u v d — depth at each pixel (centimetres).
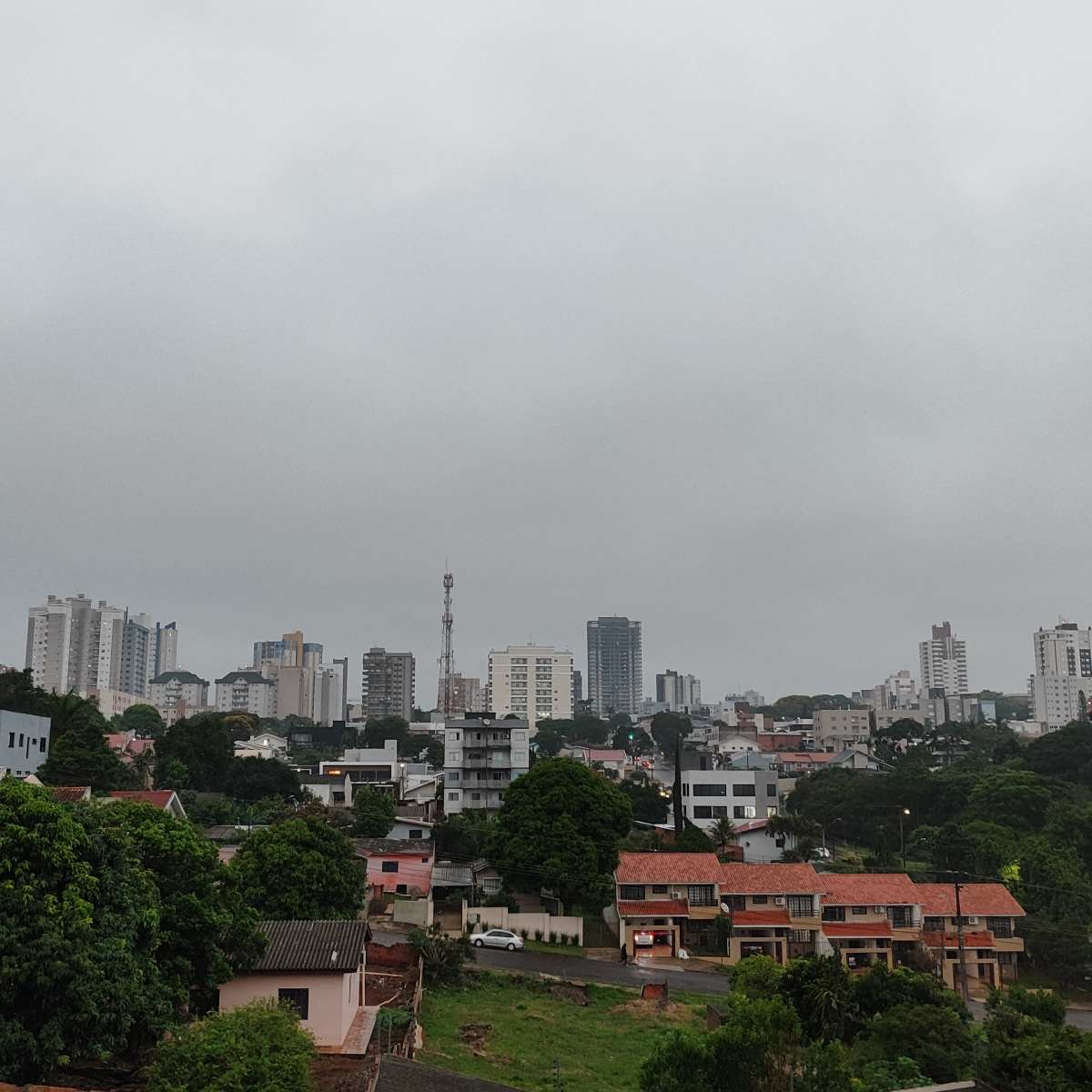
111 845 2712
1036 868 7431
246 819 8856
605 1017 4728
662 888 6588
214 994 3180
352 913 4916
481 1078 3212
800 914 6556
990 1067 3175
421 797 11656
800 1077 2800
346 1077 2852
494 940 6166
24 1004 2316
